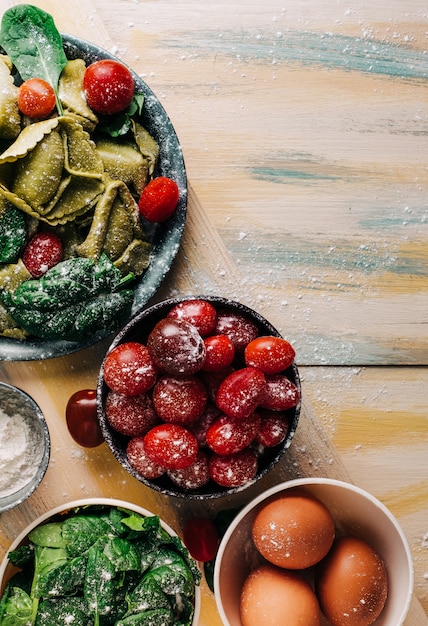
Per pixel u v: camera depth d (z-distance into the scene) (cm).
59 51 60
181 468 57
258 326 60
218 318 60
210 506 66
